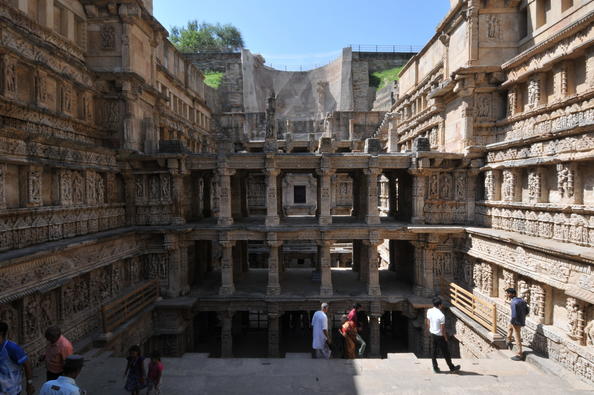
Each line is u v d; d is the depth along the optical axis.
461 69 17.66
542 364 10.88
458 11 19.23
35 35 13.92
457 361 11.52
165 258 18.08
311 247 32.53
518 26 17.72
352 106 47.16
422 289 17.89
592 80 12.77
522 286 13.18
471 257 16.89
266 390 9.23
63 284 11.59
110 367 10.80
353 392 9.04
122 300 13.96
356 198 22.27
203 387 9.41
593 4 13.03
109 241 15.02
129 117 17.64
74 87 15.85
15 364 6.28
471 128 18.09
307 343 20.31
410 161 18.06
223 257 18.20
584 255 9.95
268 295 17.98
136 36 18.38
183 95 29.31
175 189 17.83
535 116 15.52
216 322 23.03
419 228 17.38
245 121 40.00
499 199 16.75
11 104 12.03
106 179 16.45
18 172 11.52
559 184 12.66
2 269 9.52
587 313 10.39
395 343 20.61
